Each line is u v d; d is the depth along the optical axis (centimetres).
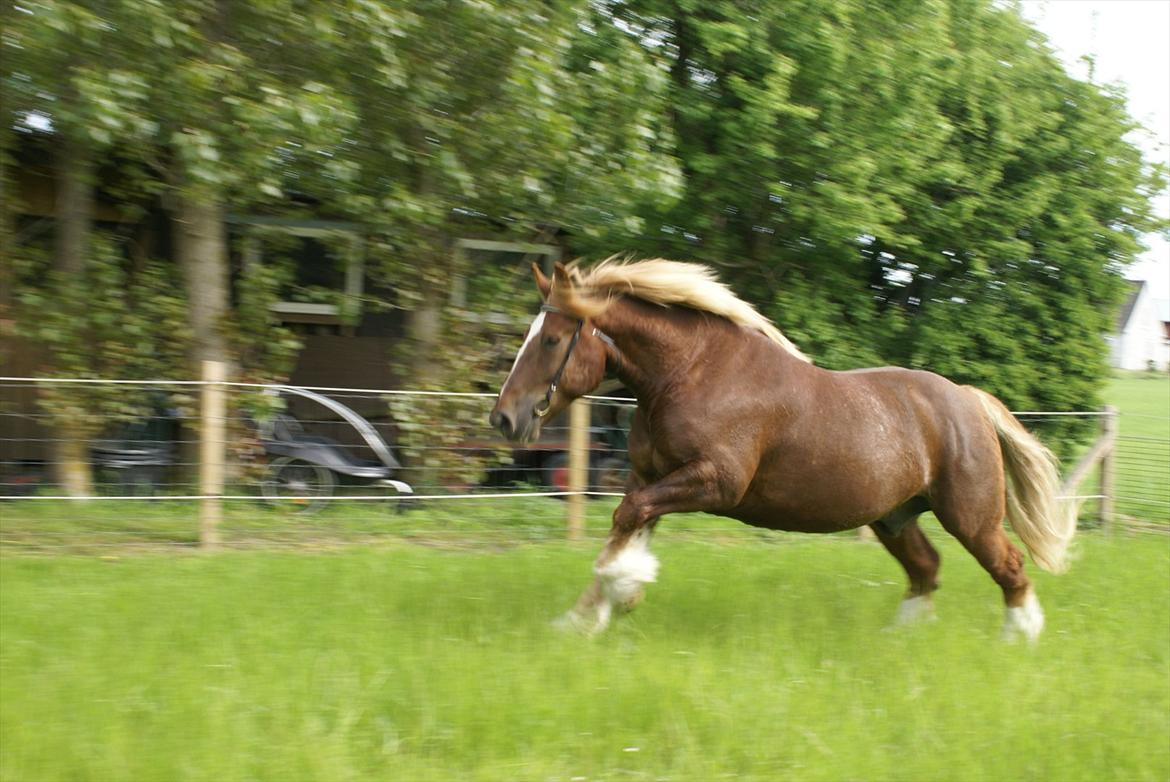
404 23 999
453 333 1236
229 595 736
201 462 965
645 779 481
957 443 746
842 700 588
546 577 861
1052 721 570
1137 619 834
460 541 1065
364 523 1066
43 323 1062
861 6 1359
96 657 582
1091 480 1449
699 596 834
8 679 539
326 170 1060
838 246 1368
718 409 671
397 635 651
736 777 486
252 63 1008
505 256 1427
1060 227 1466
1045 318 1466
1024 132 1463
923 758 516
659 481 677
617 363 682
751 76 1351
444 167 1061
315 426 1123
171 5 956
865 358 1410
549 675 586
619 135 1182
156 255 1368
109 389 1001
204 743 472
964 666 663
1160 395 4044
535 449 1183
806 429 690
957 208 1419
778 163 1369
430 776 463
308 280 1463
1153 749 545
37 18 880
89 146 1024
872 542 1180
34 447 1062
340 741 483
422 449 1107
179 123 996
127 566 832
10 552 903
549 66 1062
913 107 1359
